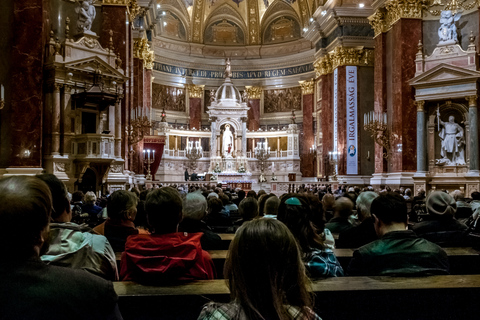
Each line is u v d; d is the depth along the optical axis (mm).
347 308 2961
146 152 26078
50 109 14289
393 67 20000
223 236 5793
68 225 3352
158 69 36844
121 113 18688
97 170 15117
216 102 36344
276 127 38906
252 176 36781
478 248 4750
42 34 13516
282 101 38938
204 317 1673
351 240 5180
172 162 34844
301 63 37625
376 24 21953
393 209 3740
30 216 1798
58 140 14320
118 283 3156
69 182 14477
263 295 1650
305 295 1734
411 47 19281
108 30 17625
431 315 2996
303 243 3342
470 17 18047
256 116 39344
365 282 3131
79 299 1777
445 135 18266
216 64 39625
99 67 15211
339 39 27078
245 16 39812
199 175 34875
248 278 1664
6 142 13031
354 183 26172
